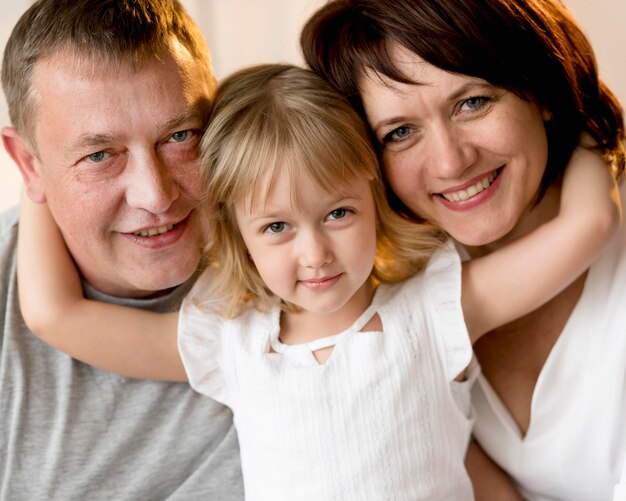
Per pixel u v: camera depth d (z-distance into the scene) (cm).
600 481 139
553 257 125
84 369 142
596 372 133
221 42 235
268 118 123
